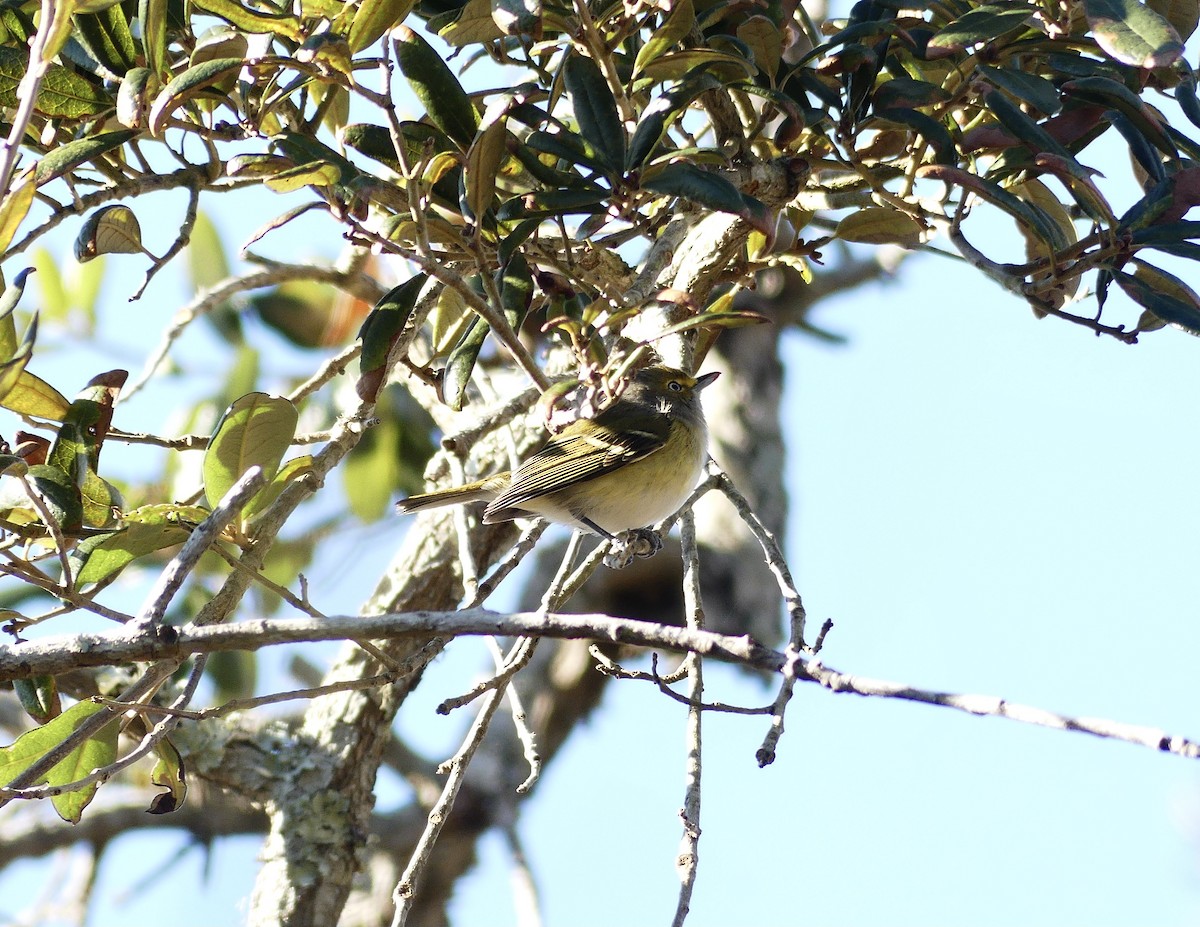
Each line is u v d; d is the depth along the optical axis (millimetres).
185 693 7074
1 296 7480
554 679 15477
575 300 8969
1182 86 8094
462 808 14383
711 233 8836
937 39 7344
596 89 7699
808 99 8516
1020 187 9180
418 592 12000
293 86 8023
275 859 11305
